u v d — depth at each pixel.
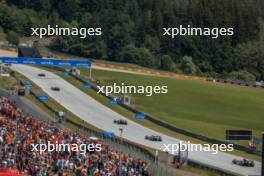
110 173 133.25
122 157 152.00
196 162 193.38
